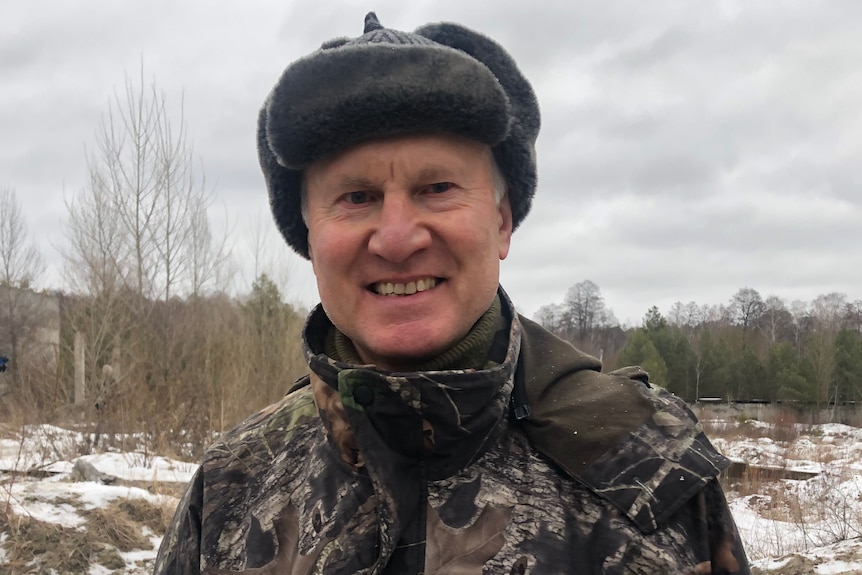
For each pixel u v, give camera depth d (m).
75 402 9.68
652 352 31.50
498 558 1.10
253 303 14.45
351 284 1.26
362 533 1.20
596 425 1.19
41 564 4.38
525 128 1.37
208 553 1.35
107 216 12.30
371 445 1.15
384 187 1.22
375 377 1.13
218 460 1.47
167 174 13.50
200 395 9.92
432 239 1.21
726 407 31.75
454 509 1.15
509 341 1.27
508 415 1.25
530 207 1.45
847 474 10.88
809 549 6.48
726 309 68.38
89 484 5.52
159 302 11.95
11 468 6.47
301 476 1.35
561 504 1.14
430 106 1.17
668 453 1.14
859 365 31.58
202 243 13.84
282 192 1.48
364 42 1.30
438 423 1.14
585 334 64.56
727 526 1.14
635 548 1.08
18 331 16.02
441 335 1.21
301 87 1.21
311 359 1.26
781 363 34.19
